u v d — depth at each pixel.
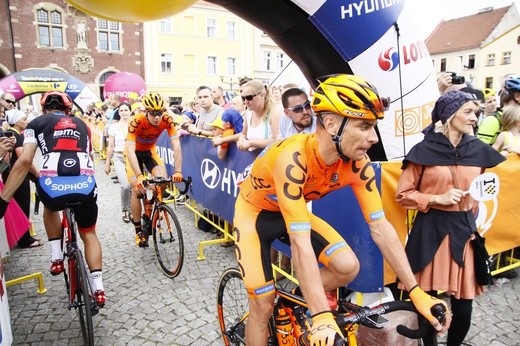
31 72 11.68
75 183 2.47
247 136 3.47
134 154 3.66
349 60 3.05
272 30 3.18
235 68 32.12
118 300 3.05
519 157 2.95
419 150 1.99
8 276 3.56
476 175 1.93
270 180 1.56
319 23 2.94
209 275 3.48
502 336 2.48
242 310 2.42
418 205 1.96
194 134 4.88
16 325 2.71
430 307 1.30
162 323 2.71
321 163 1.40
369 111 1.20
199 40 30.09
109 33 26.80
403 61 3.10
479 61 40.25
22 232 3.37
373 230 1.54
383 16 2.97
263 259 1.70
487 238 2.88
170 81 29.45
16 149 3.98
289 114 2.84
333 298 2.26
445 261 1.92
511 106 3.03
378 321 1.33
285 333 1.76
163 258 3.54
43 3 24.50
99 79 26.89
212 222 4.47
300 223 1.35
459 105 1.86
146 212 3.92
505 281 3.24
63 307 2.97
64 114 2.63
